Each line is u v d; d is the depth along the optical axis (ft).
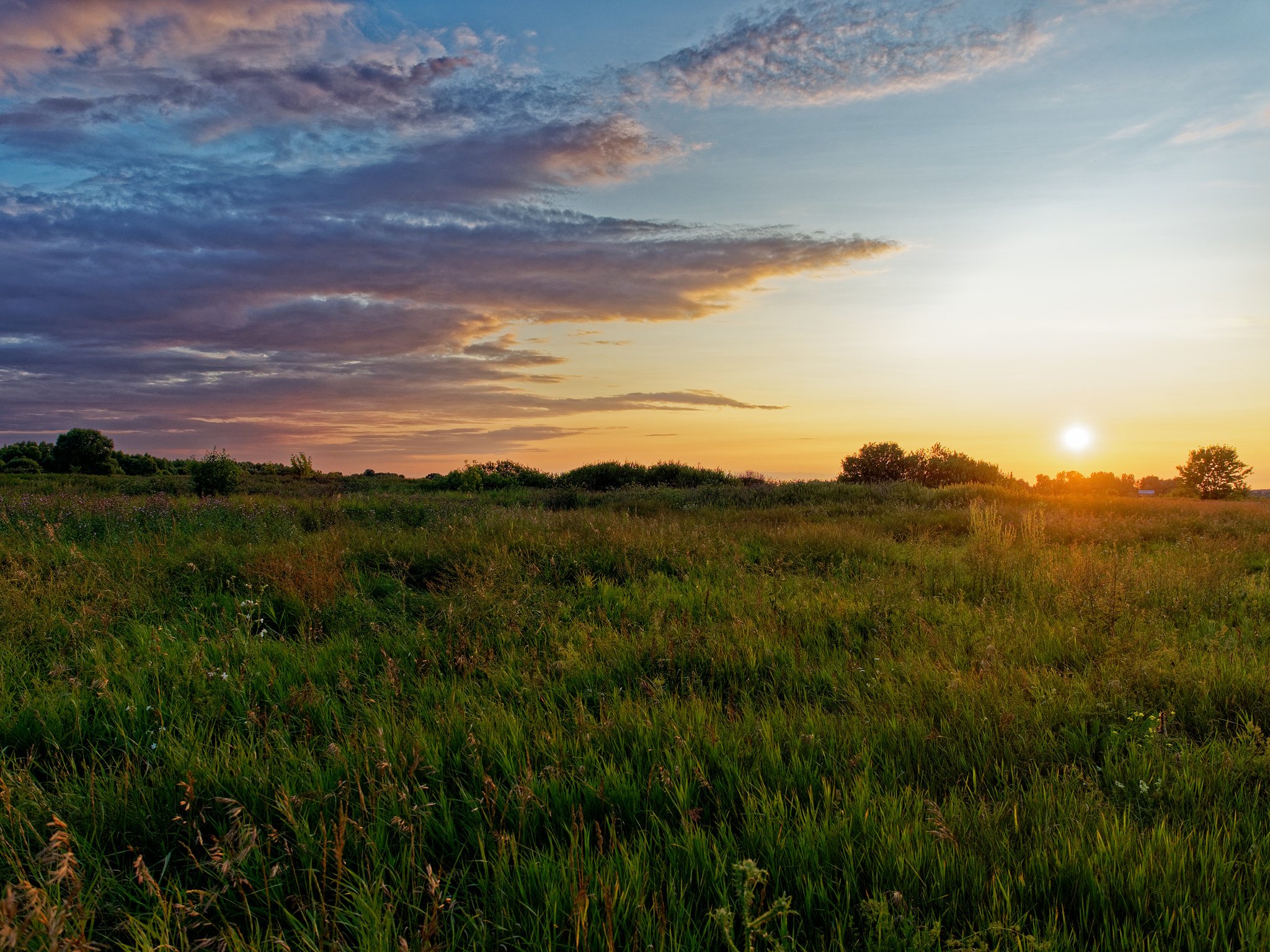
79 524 30.30
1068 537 39.09
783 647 16.40
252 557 24.17
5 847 7.98
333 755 10.43
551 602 20.99
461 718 11.64
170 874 8.25
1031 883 7.54
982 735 11.16
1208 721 12.03
